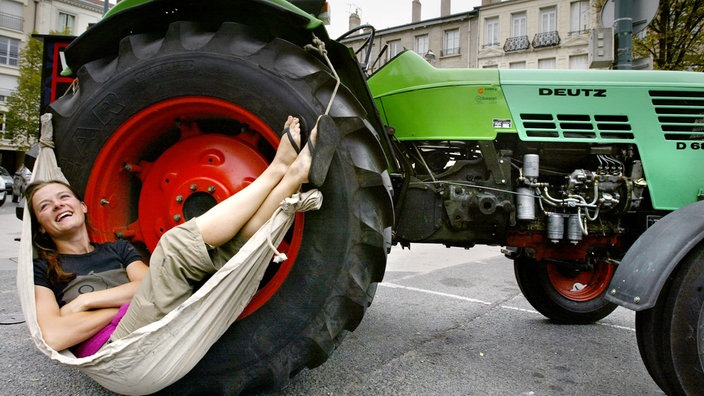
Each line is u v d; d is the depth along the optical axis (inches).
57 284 75.0
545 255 105.6
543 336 116.8
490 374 91.4
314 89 69.5
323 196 68.1
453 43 1190.9
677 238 69.6
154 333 60.3
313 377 87.7
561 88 98.7
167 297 63.9
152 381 62.4
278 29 76.7
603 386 86.8
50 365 91.4
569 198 95.9
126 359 60.5
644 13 178.4
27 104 936.9
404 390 82.9
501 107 97.3
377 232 68.5
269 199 66.1
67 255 77.8
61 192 74.4
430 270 222.8
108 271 77.5
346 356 99.7
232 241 67.5
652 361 69.9
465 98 97.4
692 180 97.7
